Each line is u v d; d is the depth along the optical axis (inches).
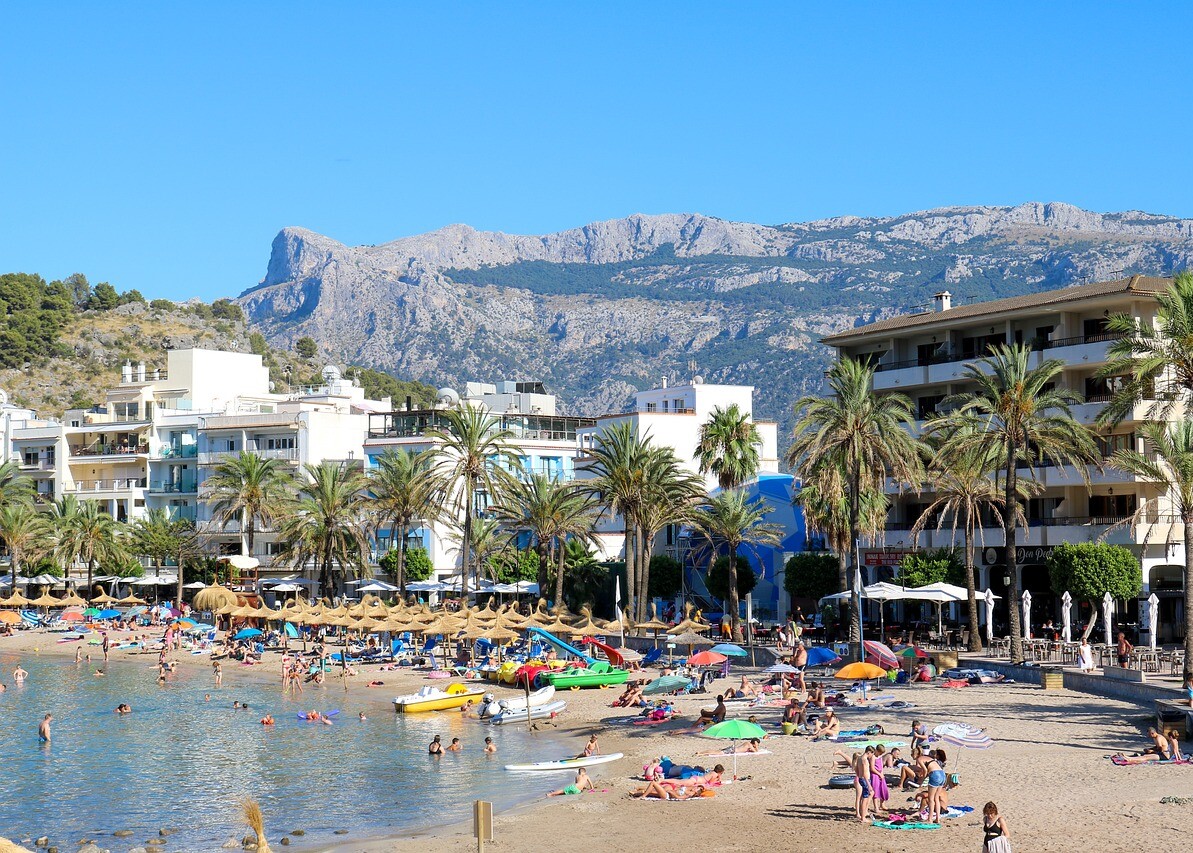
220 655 4259.4
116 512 6402.6
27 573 6195.9
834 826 1524.4
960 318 3823.8
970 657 3043.8
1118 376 3410.4
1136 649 2878.9
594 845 1515.7
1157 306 3417.8
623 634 3678.6
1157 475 2477.9
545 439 5836.6
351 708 3065.9
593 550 5172.2
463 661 3713.1
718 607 4626.0
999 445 3029.0
